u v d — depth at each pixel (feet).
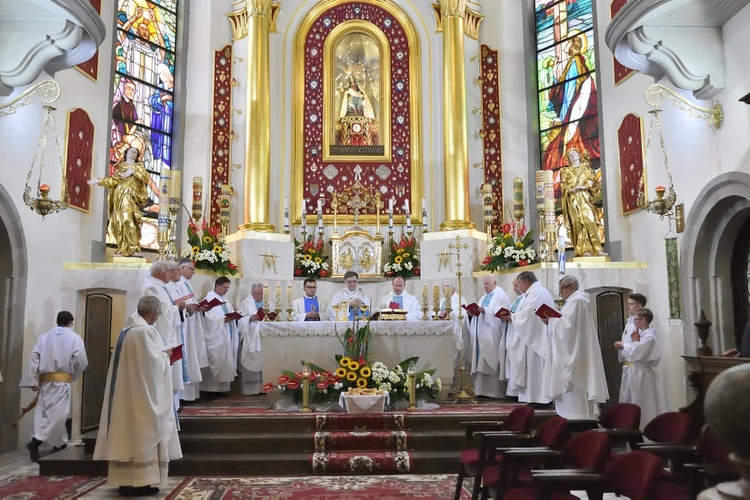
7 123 26.96
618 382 31.45
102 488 20.13
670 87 28.86
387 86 43.19
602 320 31.86
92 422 29.55
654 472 10.24
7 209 26.66
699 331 21.88
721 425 3.96
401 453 22.33
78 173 32.42
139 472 18.85
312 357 26.71
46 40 24.62
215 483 20.56
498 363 29.86
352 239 39.73
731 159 24.59
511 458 13.42
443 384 26.96
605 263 31.55
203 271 33.32
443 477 21.20
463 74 40.98
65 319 26.12
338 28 43.45
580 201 33.65
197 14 42.09
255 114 39.65
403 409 25.50
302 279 39.04
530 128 41.37
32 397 27.91
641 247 32.19
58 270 30.40
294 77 42.86
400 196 42.34
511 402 28.78
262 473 21.80
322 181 42.32
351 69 43.39
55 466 21.97
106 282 29.99
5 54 24.53
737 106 24.13
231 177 40.86
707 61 24.94
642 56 27.48
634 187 32.58
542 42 41.96
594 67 37.93
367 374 25.09
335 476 21.45
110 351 31.42
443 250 37.81
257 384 32.71
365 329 26.20
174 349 20.92
